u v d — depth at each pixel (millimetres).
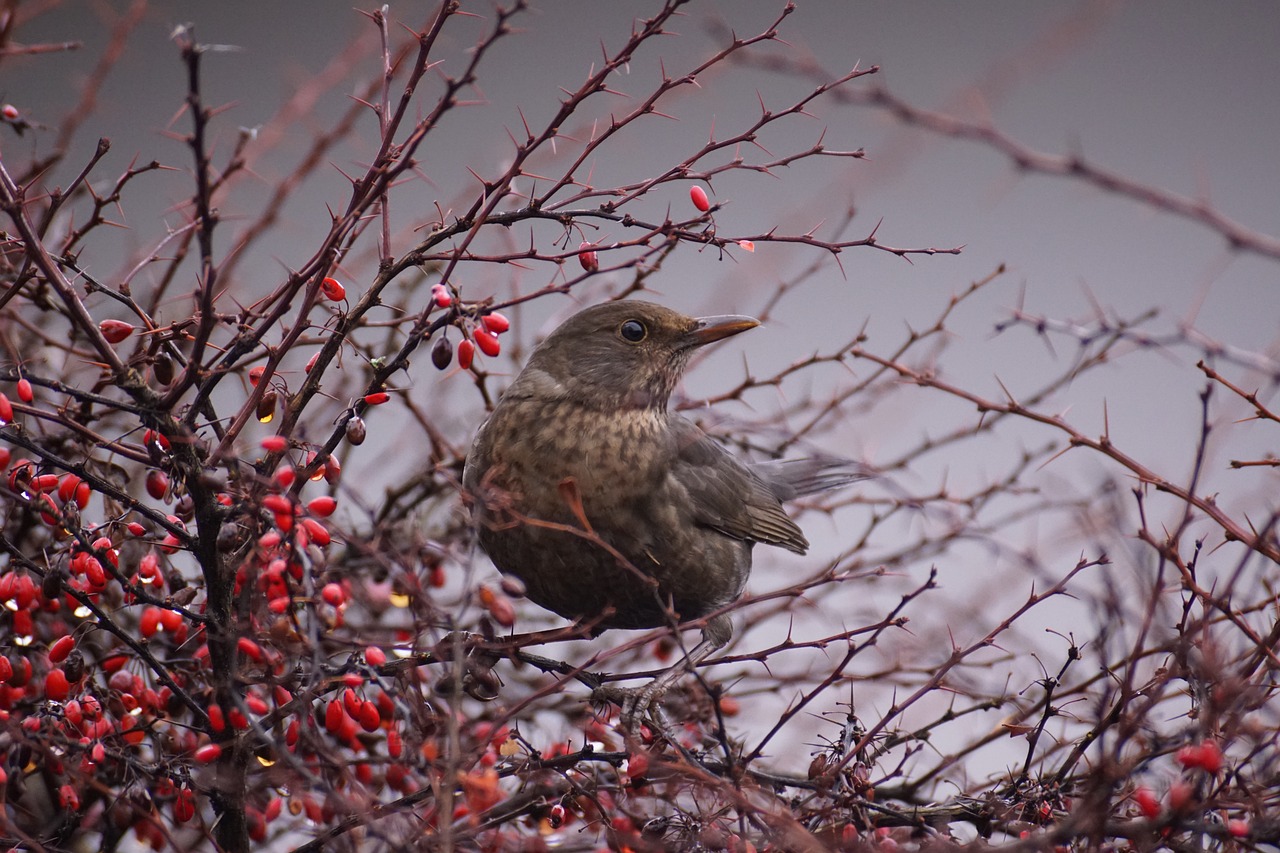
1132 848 7602
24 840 7426
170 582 8320
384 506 10586
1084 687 8594
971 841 7691
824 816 7867
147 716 8133
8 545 7449
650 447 10961
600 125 10562
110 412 9047
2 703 7648
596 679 9625
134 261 10266
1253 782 7336
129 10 10523
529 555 10773
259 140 9961
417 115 8297
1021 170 7137
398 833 6977
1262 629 8031
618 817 7938
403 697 7090
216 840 7914
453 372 10914
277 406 9695
